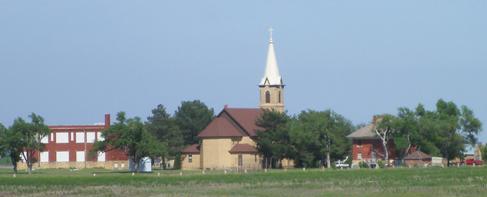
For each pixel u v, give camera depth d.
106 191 113.69
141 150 184.75
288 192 107.94
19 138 181.62
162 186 124.00
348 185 120.94
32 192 113.31
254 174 159.00
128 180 138.25
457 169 174.62
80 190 116.12
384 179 135.75
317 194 103.88
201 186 123.00
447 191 105.12
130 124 184.38
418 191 106.38
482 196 97.25
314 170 181.62
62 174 168.88
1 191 115.12
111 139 185.62
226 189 115.00
